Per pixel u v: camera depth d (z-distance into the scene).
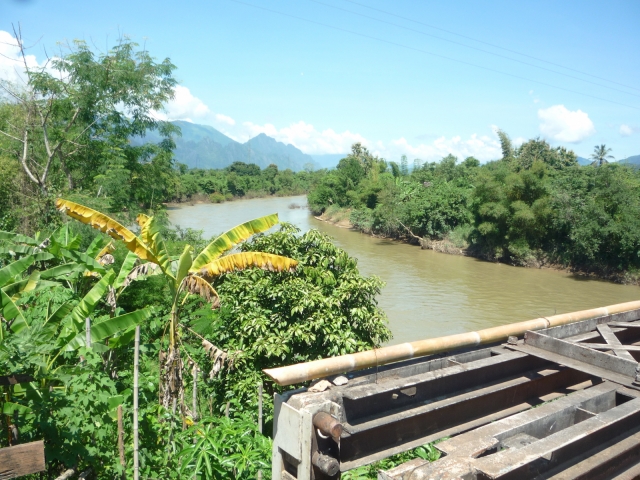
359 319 8.47
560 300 22.80
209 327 8.22
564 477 2.91
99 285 6.20
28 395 4.55
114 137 19.31
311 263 9.10
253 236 9.52
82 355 5.37
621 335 4.88
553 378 4.07
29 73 17.16
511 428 2.79
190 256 6.86
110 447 4.87
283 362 7.91
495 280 27.11
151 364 8.44
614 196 28.39
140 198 19.73
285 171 104.56
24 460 2.83
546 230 31.39
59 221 15.16
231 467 4.45
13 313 5.52
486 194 33.09
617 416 2.92
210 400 7.28
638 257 27.36
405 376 3.31
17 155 16.72
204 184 74.94
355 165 60.59
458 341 3.62
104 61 18.31
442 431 3.29
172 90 19.95
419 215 38.31
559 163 55.41
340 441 2.82
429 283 26.03
